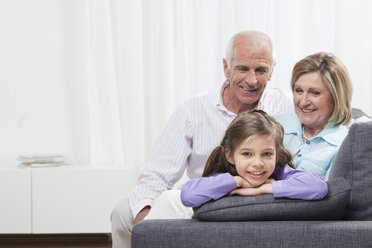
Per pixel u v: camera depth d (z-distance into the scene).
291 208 1.45
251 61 2.35
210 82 3.95
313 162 2.04
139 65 3.97
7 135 4.04
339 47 3.99
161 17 3.94
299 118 2.16
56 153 4.06
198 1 3.93
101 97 3.99
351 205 1.51
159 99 3.93
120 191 3.74
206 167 1.78
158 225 1.43
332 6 4.00
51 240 4.02
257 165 1.59
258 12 3.95
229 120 2.45
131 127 3.96
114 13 3.94
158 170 2.42
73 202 3.74
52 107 4.06
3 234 4.01
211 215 1.45
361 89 3.99
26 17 4.04
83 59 4.04
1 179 3.73
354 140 1.51
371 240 1.38
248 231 1.40
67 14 4.04
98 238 4.02
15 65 4.05
